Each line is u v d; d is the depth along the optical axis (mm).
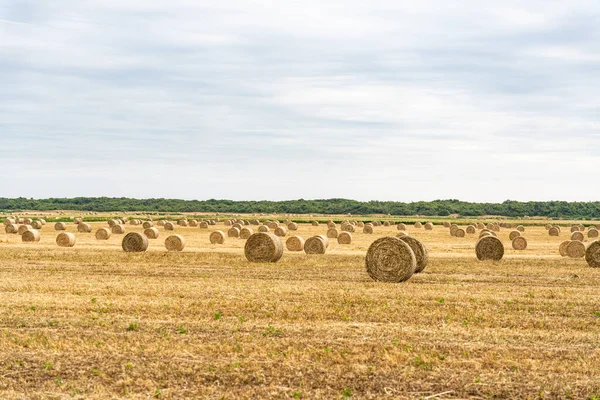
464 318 18953
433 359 14578
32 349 15281
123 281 26688
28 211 183750
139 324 17953
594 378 13445
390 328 17562
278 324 18016
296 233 72000
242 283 26078
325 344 15891
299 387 12898
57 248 44531
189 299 21844
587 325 18125
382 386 13000
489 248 38188
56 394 12445
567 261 37156
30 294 22750
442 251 45562
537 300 22109
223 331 17188
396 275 27375
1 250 41688
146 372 13688
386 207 198250
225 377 13438
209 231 74312
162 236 63594
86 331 17094
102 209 197375
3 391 12547
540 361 14508
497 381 13258
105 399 12242
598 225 109625
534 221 148125
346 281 27406
